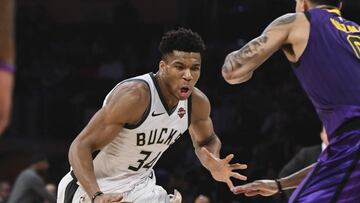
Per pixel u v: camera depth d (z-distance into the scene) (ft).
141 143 15.19
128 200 15.64
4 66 7.17
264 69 42.04
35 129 45.88
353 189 11.97
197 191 34.06
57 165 41.81
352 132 12.12
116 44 49.62
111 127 14.61
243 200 33.99
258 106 39.78
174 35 14.53
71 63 48.98
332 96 12.31
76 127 44.98
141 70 46.21
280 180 14.61
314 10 12.76
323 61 12.34
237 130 40.04
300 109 38.11
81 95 45.88
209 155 14.32
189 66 14.52
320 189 12.15
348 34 12.56
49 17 52.31
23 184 32.07
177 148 40.04
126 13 49.88
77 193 15.85
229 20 45.47
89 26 50.85
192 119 15.93
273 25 12.75
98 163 15.66
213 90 42.29
